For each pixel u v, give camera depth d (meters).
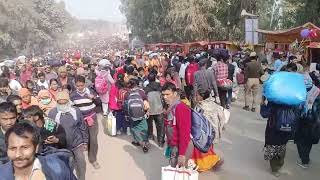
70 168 3.26
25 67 18.09
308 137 7.71
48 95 7.54
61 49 99.06
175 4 42.19
